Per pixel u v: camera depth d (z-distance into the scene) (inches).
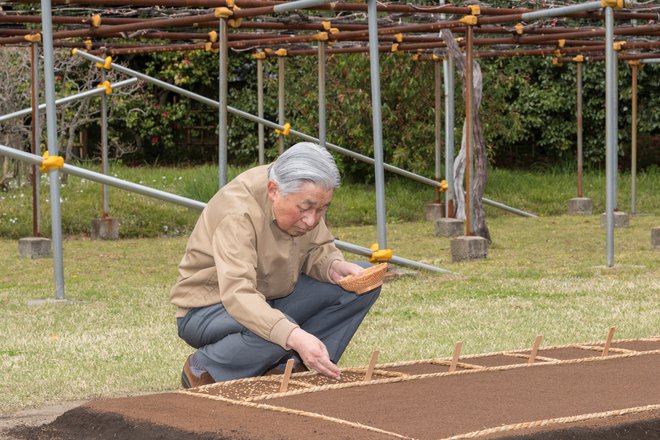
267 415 142.6
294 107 828.0
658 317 317.1
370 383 168.2
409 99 772.0
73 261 493.0
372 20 359.3
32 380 230.4
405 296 366.9
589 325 303.0
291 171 167.2
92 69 828.6
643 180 844.6
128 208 643.5
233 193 176.7
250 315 164.6
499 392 159.8
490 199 749.9
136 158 979.3
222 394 159.0
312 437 128.3
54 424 150.3
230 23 390.3
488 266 454.0
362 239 584.4
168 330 300.7
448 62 586.6
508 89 829.2
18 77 703.1
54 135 352.8
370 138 776.3
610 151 438.6
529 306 341.7
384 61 748.6
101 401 154.9
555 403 151.5
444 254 511.8
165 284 412.2
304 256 189.9
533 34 538.6
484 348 266.8
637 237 582.6
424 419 139.9
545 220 689.0
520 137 905.5
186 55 910.4
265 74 918.4
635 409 146.6
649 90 908.0
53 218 363.3
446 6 440.5
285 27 476.4
